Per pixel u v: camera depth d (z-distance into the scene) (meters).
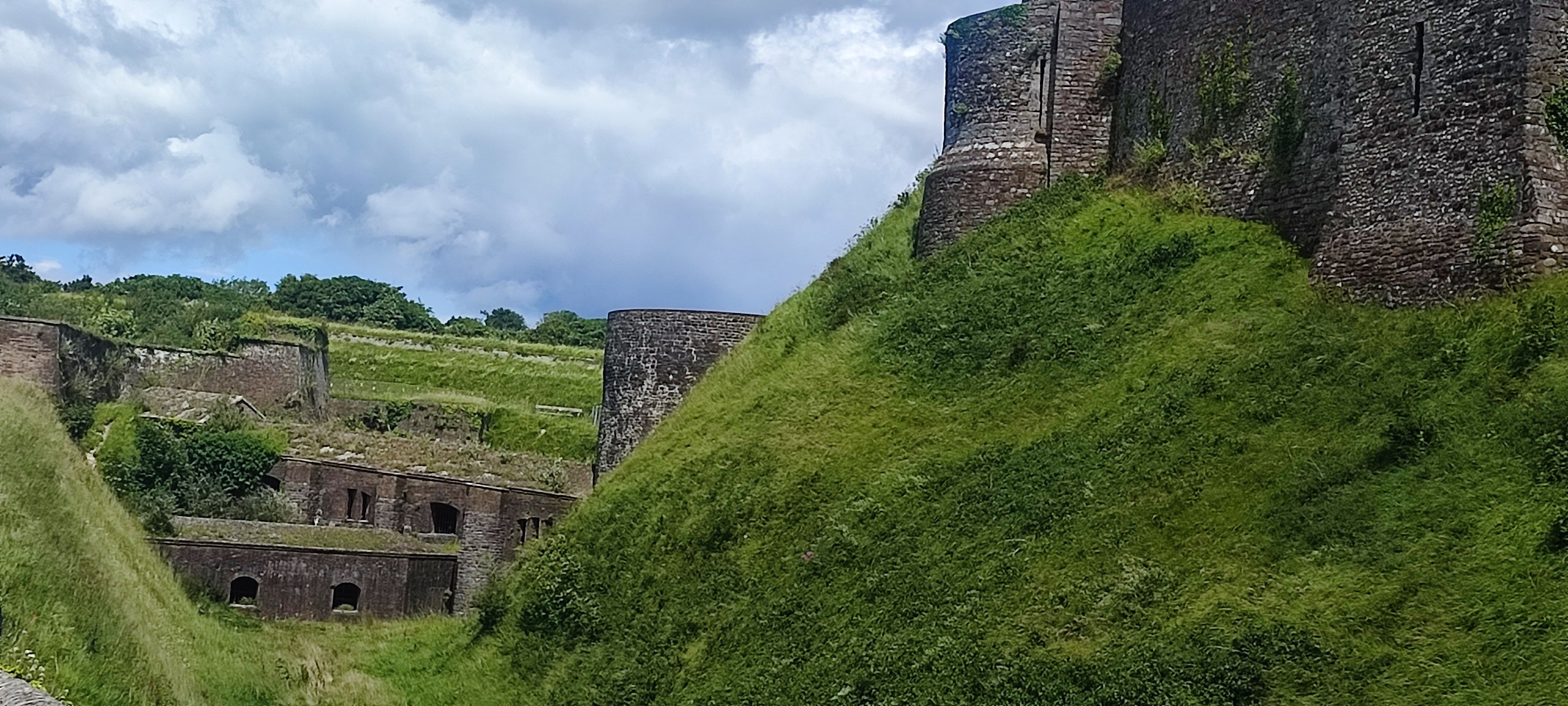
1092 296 27.25
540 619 28.20
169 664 23.80
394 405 59.31
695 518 27.20
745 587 24.44
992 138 32.72
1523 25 21.41
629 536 28.38
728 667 22.62
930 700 18.67
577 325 99.19
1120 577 18.91
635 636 25.53
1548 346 18.98
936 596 20.80
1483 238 21.19
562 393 71.81
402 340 77.50
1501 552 16.11
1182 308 25.30
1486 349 19.77
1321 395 20.66
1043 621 18.89
